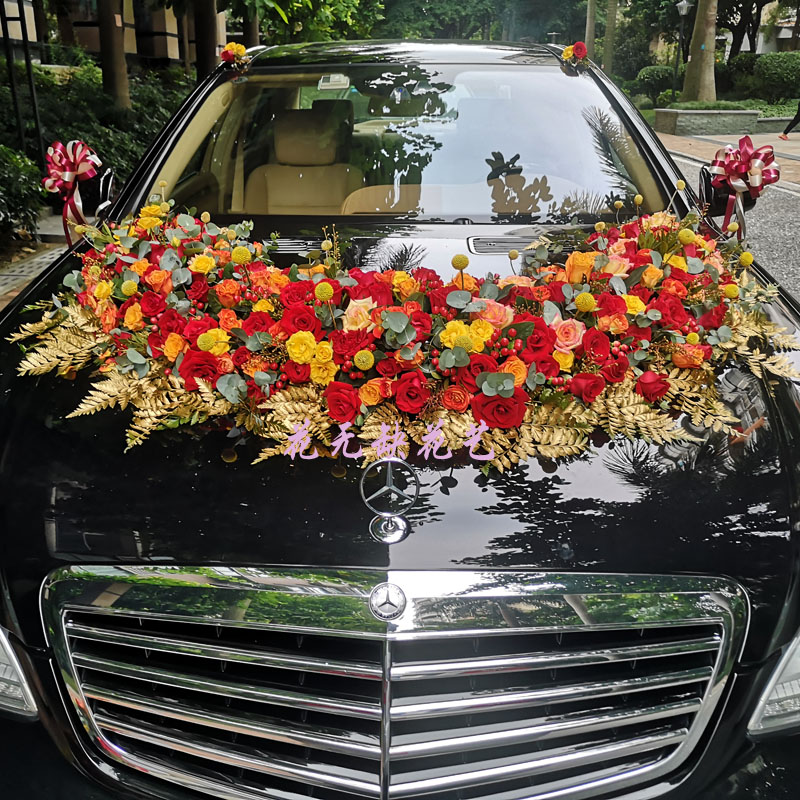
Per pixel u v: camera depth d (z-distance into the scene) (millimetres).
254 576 1562
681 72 32594
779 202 10656
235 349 1991
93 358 2086
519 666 1536
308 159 3072
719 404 1880
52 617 1630
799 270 7227
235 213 2986
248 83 3379
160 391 1915
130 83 16828
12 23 17594
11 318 2363
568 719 1559
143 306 2080
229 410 1843
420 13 39094
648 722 1607
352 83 3328
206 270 2195
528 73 3357
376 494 1630
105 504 1680
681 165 15547
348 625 1533
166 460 1745
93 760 1653
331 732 1550
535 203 2895
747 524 1632
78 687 1635
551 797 1574
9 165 7539
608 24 31953
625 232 2443
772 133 24156
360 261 2580
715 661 1591
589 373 1869
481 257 2576
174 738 1615
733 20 35844
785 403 1940
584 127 3154
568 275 2160
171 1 13078
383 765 1528
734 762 1604
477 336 1849
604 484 1668
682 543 1597
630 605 1557
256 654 1557
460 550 1560
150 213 2568
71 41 22078
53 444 1818
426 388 1766
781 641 1604
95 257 2477
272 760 1576
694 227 2545
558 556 1562
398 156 3068
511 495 1637
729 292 2135
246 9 12641
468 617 1531
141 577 1594
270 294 2125
